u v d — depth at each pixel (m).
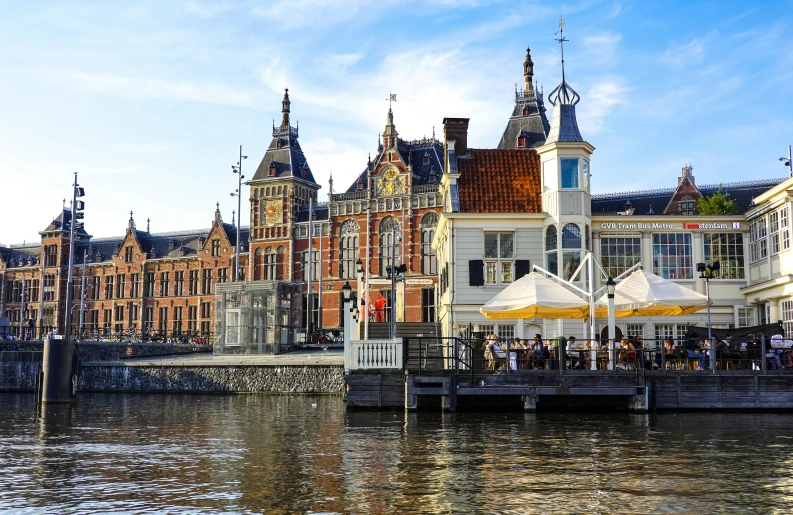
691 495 11.38
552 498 11.20
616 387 23.58
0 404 31.86
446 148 35.25
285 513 10.44
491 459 14.59
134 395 38.41
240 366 39.16
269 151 72.19
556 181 31.03
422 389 24.09
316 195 73.69
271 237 70.31
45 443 17.75
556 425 20.27
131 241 83.06
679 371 23.86
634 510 10.49
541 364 26.20
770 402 23.66
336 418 22.98
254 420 23.06
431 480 12.55
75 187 40.38
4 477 13.12
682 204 51.34
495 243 31.48
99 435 19.34
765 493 11.49
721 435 17.91
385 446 16.50
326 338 52.31
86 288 85.62
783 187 27.16
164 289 80.81
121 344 47.69
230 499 11.27
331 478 12.80
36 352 43.03
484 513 10.35
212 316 77.06
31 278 89.31
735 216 31.09
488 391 23.78
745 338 25.67
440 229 35.75
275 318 44.12
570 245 30.58
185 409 28.16
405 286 62.25
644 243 31.33
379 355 25.41
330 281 66.38
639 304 24.83
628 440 17.11
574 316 26.19
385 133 64.94
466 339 27.00
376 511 10.49
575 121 31.89
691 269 31.30
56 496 11.54
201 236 79.69
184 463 14.50
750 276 30.94
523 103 61.34
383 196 64.31
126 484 12.43
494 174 32.88
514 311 26.19
